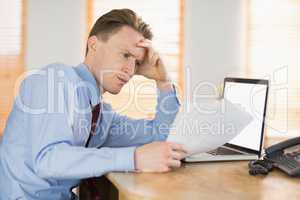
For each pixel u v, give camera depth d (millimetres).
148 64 1770
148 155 1403
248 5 4441
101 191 1873
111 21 1635
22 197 1506
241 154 1716
